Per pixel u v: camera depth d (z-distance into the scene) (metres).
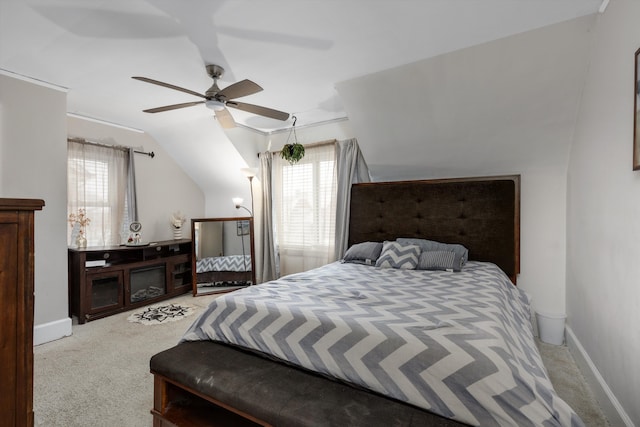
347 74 2.72
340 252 3.84
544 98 2.51
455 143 3.12
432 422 1.11
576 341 2.45
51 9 1.84
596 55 2.05
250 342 1.65
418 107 2.90
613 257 1.72
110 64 2.52
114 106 3.47
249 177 4.31
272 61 2.48
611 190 1.77
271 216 4.46
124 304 3.60
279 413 1.21
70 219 3.57
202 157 4.61
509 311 1.88
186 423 1.50
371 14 1.90
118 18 1.93
